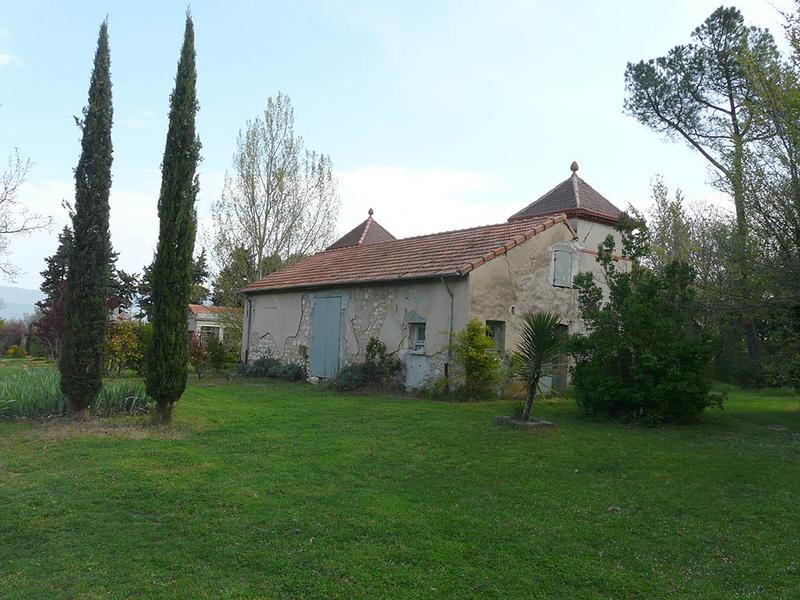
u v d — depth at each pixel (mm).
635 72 25734
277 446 9320
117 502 6602
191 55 11055
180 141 10859
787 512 6551
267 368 22547
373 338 18062
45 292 41281
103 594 4578
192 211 11008
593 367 12164
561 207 22406
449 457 8766
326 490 7117
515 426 10875
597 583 4871
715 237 12500
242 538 5672
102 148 11305
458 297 15961
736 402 16484
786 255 10352
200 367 22719
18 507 6387
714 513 6523
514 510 6566
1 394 11305
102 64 11367
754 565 5254
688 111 24672
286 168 30406
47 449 8820
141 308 41531
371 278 18359
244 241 30172
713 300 11898
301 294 22078
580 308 13078
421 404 14141
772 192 10500
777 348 12844
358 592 4652
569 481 7680
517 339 16719
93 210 11219
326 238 31328
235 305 31219
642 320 11734
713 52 23500
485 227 19406
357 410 12906
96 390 11367
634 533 5953
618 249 22656
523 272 17109
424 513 6406
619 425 11477
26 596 4527
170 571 4996
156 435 9945
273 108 30281
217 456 8648
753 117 11414
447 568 5090
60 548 5434
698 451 9258
